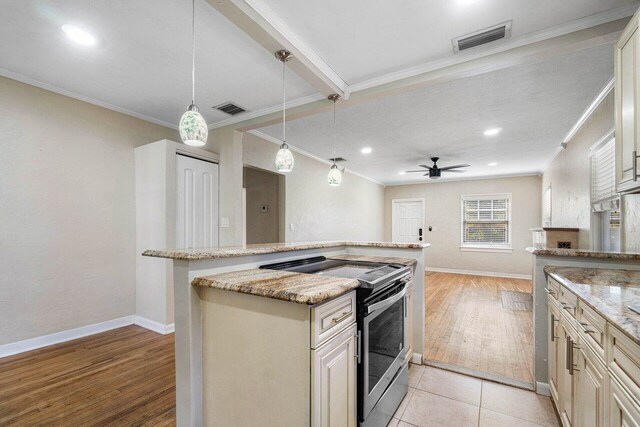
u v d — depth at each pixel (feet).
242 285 4.48
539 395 6.86
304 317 3.99
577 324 4.65
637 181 4.69
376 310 5.35
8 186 8.29
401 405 6.51
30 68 7.97
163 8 5.71
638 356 2.84
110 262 10.43
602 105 9.21
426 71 7.63
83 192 9.77
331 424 4.23
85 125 9.83
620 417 3.20
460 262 24.44
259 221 16.61
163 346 9.07
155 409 6.08
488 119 11.22
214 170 12.07
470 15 5.81
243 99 9.83
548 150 15.48
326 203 19.11
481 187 23.94
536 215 22.06
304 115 10.22
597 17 5.78
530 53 6.46
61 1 5.50
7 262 8.28
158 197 10.41
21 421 5.69
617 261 6.33
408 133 12.98
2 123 8.19
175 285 5.15
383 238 27.68
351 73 8.00
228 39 6.70
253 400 4.51
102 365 7.87
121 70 8.07
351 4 5.54
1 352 8.21
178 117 11.51
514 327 11.41
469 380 7.54
